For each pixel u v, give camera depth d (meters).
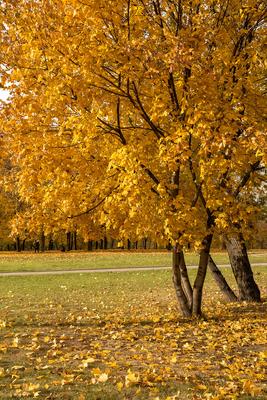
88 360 6.21
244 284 12.49
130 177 6.76
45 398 4.84
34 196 7.95
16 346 7.12
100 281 18.83
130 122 8.45
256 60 7.71
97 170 7.72
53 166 7.42
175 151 6.54
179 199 7.14
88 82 6.91
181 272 9.92
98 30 6.87
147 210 7.19
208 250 9.45
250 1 8.02
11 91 7.32
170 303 12.81
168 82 7.57
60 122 7.65
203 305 12.23
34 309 11.58
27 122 7.46
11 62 7.28
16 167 8.50
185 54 6.23
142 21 7.12
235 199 8.05
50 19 7.05
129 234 7.84
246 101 7.70
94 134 7.34
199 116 6.59
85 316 10.47
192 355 6.73
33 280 19.17
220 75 7.78
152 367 6.04
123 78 7.23
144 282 18.44
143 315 10.56
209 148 6.64
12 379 5.52
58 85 6.88
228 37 7.97
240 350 7.07
